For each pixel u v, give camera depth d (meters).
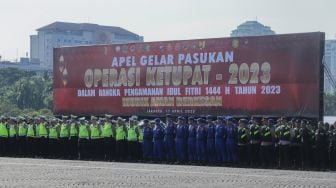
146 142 34.69
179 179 23.70
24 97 98.12
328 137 29.56
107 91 39.53
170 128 34.06
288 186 21.25
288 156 30.28
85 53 40.62
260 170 28.72
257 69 33.47
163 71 37.09
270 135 30.80
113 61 39.28
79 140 36.91
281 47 32.66
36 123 39.16
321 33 31.55
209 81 35.22
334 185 21.61
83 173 26.28
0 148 39.75
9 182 22.39
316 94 31.48
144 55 37.91
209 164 32.91
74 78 41.09
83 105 40.62
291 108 32.25
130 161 35.31
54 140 38.06
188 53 36.09
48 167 29.69
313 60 31.59
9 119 39.97
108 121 36.38
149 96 37.69
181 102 36.34
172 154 33.97
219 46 34.91
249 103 33.75
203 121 33.19
